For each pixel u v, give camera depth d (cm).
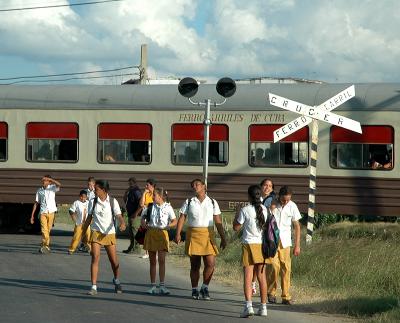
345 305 1195
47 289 1343
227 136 2172
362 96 2091
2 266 1647
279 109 2136
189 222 1261
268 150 2144
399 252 1507
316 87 2175
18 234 2445
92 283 1288
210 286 1441
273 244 1121
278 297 1319
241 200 2156
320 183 2100
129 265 1720
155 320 1077
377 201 2066
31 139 2316
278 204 1257
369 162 2073
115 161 2250
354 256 1502
